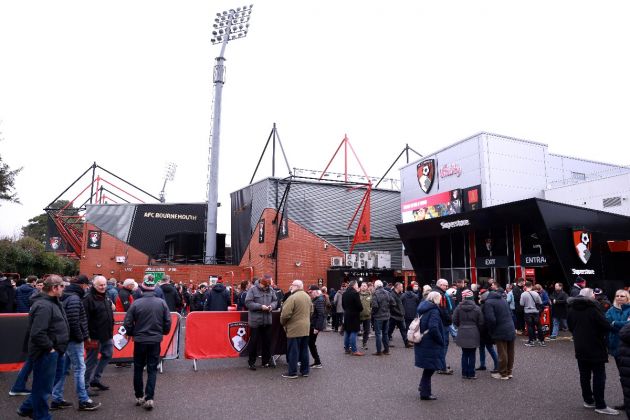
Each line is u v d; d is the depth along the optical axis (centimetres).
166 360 1216
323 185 3547
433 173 3378
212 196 4112
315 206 3759
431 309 805
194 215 4684
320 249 3544
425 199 3422
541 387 904
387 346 1302
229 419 691
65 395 828
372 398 818
